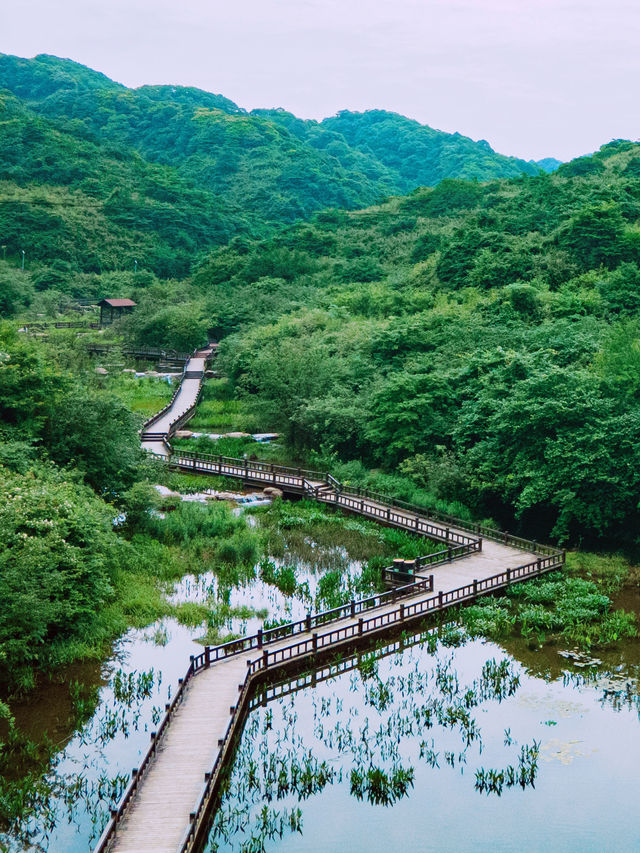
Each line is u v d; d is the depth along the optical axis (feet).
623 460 143.95
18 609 93.25
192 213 552.00
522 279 258.57
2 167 572.92
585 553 147.13
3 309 378.12
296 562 141.59
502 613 117.80
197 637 110.83
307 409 202.28
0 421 140.56
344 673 104.06
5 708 82.84
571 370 163.73
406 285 309.01
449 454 174.19
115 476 150.00
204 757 80.07
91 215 522.47
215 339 345.10
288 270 375.25
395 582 127.95
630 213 289.53
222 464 196.13
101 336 339.57
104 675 99.55
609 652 108.17
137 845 66.18
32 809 74.33
